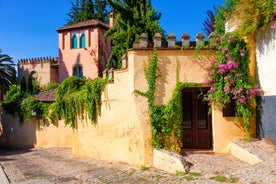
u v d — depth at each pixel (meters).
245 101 12.28
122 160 13.73
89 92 16.28
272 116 11.44
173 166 11.21
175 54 12.76
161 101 12.68
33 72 48.22
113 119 14.36
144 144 12.56
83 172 13.28
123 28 25.84
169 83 12.71
